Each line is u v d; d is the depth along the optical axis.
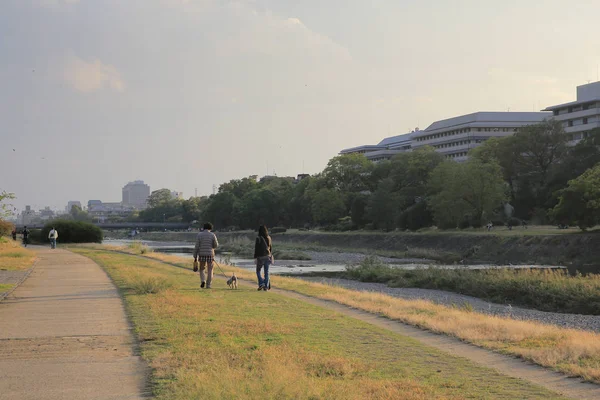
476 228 96.88
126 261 37.72
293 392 7.70
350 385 8.27
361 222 126.69
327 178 142.75
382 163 139.25
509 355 11.11
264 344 11.00
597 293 29.98
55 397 7.66
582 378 9.24
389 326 14.70
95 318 14.15
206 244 21.80
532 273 38.44
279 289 23.75
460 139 171.62
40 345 11.01
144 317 14.16
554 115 141.88
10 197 55.22
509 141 113.38
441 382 8.81
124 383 8.34
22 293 19.50
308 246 99.62
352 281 43.97
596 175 73.00
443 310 18.58
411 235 99.06
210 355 9.95
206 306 16.14
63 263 35.12
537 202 105.94
